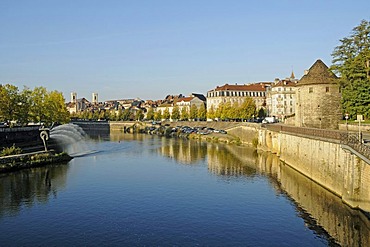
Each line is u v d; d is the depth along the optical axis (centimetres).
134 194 4397
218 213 3641
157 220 3434
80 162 6938
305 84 6619
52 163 6719
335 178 4050
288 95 16012
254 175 5500
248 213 3634
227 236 3036
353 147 3388
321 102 6462
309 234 3064
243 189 4616
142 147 9706
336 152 4009
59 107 11762
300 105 6850
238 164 6581
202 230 3173
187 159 7300
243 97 19512
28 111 9094
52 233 3119
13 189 4659
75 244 2881
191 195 4341
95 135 15075
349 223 3194
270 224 3316
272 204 3928
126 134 15812
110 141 11750
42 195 4362
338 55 6638
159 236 3038
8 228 3244
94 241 2938
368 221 3216
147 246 2831
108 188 4712
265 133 8725
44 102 10225
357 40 6419
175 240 2953
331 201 3800
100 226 3278
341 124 6269
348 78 6406
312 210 3656
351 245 2819
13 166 5925
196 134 13138
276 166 6284
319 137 4569
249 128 10425
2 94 8131
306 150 5216
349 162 3572
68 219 3472
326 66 6781
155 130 16588
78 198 4219
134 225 3303
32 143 8362
